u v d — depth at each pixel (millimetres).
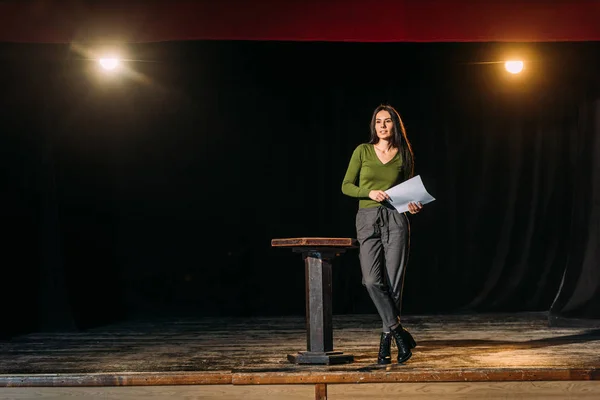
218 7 4922
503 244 6754
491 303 6688
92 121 6500
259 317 6621
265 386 3709
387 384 3695
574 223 5852
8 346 4969
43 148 5980
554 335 5113
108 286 6598
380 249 3967
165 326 6043
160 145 6730
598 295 5613
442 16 4945
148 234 6727
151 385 3744
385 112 4023
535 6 4938
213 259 6734
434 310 6727
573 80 6609
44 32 4934
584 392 3715
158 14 4926
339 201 6727
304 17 4938
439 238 6773
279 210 6750
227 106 6758
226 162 6754
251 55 6074
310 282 4043
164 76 6695
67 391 3770
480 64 6711
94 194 6508
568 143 6730
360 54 6301
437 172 6770
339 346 4676
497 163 6773
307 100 6766
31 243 5906
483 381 3701
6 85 5820
